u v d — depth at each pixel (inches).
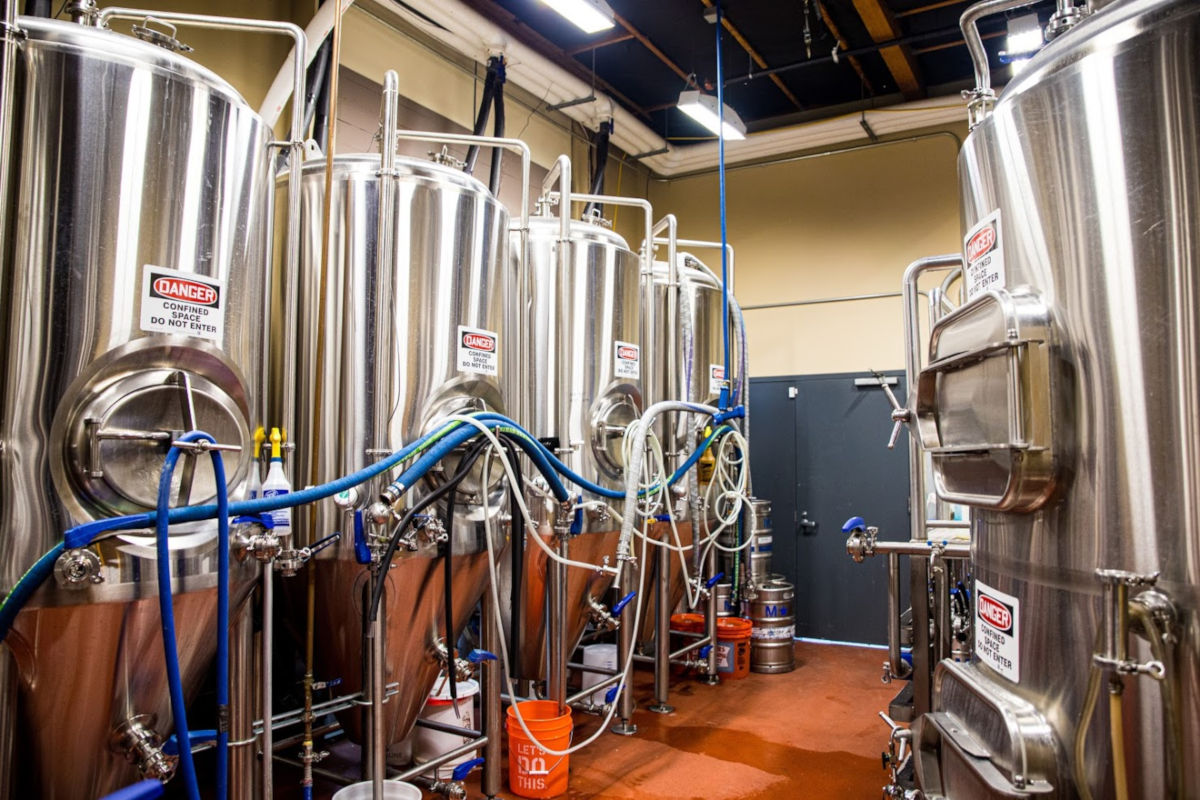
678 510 140.4
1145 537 41.3
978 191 57.1
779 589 164.2
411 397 79.6
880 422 185.8
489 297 88.5
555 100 171.6
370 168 81.7
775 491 195.8
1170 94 41.6
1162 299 41.4
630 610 128.1
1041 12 151.6
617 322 118.8
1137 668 39.6
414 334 80.4
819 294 199.9
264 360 68.2
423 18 138.8
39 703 52.7
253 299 64.9
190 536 57.0
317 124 113.0
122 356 53.7
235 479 61.6
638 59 177.5
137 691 57.1
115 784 58.4
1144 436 41.7
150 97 56.1
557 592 101.6
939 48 168.6
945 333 60.2
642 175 220.1
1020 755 46.0
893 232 192.9
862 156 197.5
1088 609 44.2
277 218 85.8
